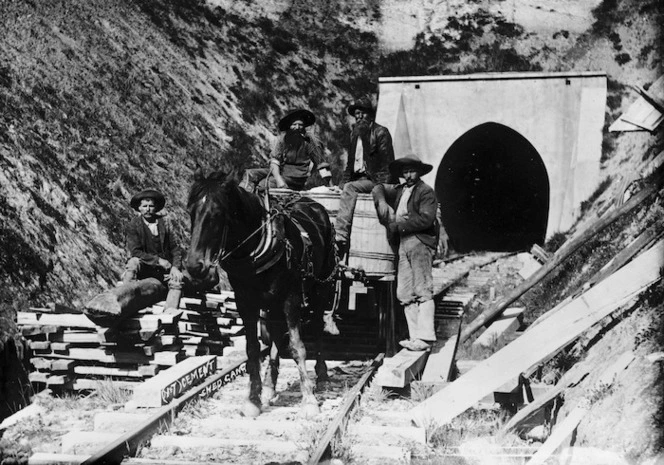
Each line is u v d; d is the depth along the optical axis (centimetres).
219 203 693
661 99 954
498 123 2092
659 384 586
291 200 882
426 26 2677
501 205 2406
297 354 777
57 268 1096
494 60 2575
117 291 899
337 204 1055
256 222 746
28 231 1086
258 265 741
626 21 2464
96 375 927
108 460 579
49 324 918
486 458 649
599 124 2041
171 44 2052
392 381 834
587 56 2480
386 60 2527
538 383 831
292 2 2481
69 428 752
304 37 2464
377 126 1086
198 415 752
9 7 1541
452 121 2103
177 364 898
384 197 990
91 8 1822
